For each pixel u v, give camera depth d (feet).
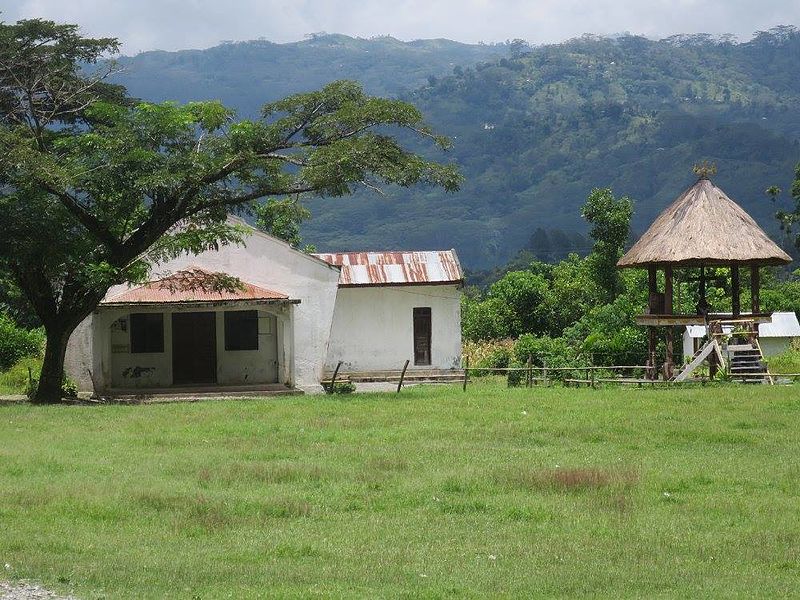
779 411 98.12
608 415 96.27
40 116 128.77
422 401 110.42
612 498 61.05
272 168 120.06
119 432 87.97
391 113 118.01
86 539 51.55
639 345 155.02
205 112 123.44
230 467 69.67
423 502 60.59
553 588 43.04
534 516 57.16
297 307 148.15
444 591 42.22
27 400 126.82
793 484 65.36
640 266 138.21
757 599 41.34
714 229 132.67
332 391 136.26
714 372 133.90
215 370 148.36
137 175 116.16
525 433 85.87
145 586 43.04
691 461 73.41
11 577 44.16
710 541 51.62
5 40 127.34
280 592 41.75
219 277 130.21
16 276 122.83
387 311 166.20
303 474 67.56
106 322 138.21
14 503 59.11
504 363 167.43
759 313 133.28
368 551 49.49
